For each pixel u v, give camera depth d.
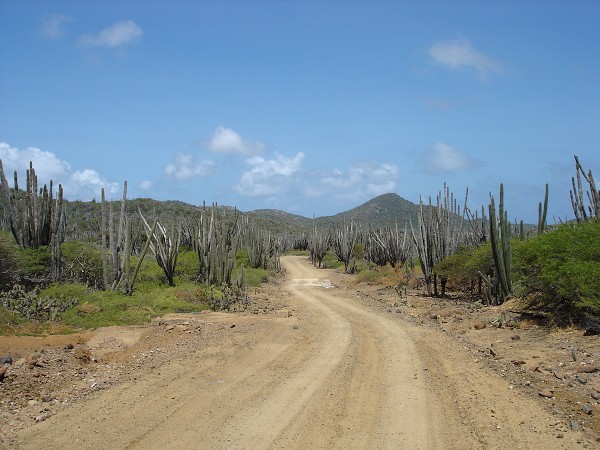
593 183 17.03
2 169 20.72
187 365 10.97
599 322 12.66
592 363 10.21
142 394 8.89
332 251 64.56
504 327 14.62
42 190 21.12
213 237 25.23
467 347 12.75
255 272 36.03
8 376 9.32
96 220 61.81
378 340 13.84
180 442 6.80
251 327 15.92
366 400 8.60
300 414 7.91
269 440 6.89
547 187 18.56
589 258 13.35
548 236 14.62
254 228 45.06
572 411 7.92
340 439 6.94
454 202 24.78
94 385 9.40
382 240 40.75
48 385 9.23
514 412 7.93
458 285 25.12
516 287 17.95
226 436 7.02
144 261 28.50
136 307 18.23
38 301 15.58
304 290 30.61
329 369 10.70
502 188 18.17
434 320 17.33
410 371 10.47
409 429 7.30
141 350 12.36
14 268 18.58
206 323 16.33
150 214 61.47
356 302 23.62
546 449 6.55
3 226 30.53
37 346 11.75
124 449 6.55
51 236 20.38
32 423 7.45
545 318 14.55
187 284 24.33
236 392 9.06
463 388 9.23
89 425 7.39
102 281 21.58
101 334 14.05
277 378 10.01
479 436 7.01
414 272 31.70
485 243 21.89
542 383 9.35
